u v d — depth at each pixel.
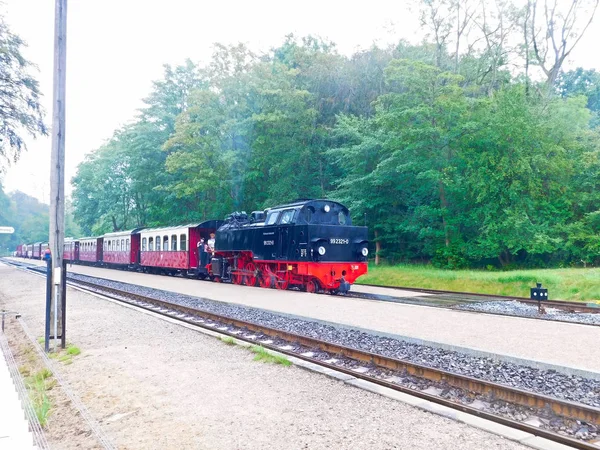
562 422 5.48
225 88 33.56
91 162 55.50
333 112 35.31
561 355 7.58
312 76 35.31
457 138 26.02
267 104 32.72
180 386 6.87
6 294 21.64
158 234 31.50
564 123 26.62
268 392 6.52
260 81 32.81
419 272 24.38
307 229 17.25
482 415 5.75
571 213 25.00
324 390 6.57
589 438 5.11
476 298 16.66
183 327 11.35
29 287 23.97
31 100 24.84
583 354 7.64
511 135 24.81
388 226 29.30
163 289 19.64
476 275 21.70
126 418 5.73
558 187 25.19
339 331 10.27
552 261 25.91
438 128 25.11
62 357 8.94
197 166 34.16
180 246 28.14
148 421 5.58
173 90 45.06
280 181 32.62
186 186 34.22
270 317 12.30
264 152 33.31
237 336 10.42
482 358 7.64
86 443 5.06
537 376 6.62
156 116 44.19
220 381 7.07
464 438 4.88
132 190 47.59
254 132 33.25
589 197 25.22
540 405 5.77
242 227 22.39
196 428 5.29
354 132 28.55
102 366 8.14
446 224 26.67
